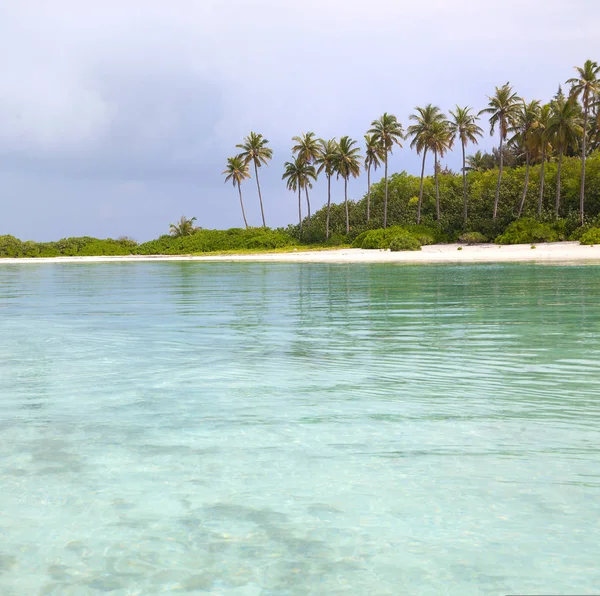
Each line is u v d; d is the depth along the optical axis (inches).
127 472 153.8
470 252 1883.6
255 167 3280.0
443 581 105.2
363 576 107.1
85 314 516.4
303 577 107.3
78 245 3051.2
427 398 218.8
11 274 1371.8
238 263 1806.1
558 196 2346.2
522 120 2434.8
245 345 339.6
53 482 148.2
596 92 2138.3
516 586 103.3
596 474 146.7
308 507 133.0
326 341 348.2
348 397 222.5
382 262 1519.4
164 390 237.3
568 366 267.7
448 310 483.2
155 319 472.1
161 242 3117.6
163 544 119.2
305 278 974.4
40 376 265.0
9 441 178.4
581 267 1029.2
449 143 2704.2
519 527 121.9
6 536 123.2
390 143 2797.7
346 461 158.6
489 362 279.3
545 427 183.0
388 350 315.6
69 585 106.8
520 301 531.8
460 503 132.8
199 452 167.3
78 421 197.5
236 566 111.3
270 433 182.2
